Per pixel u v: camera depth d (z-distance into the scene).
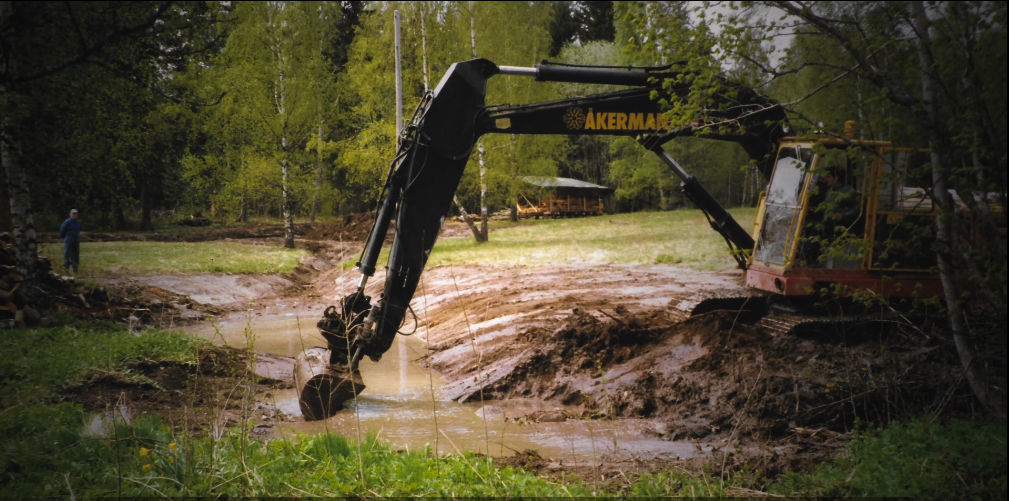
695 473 6.57
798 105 7.56
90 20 6.66
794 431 8.24
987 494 5.45
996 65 5.89
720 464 6.82
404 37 31.00
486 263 25.03
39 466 5.60
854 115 6.48
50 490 5.10
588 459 7.54
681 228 37.88
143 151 13.39
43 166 13.45
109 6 6.57
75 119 11.33
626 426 9.07
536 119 10.44
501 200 34.69
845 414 8.38
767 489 5.95
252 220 49.66
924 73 6.07
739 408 8.90
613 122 10.70
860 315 10.02
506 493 5.45
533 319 13.91
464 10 30.94
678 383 9.77
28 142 12.59
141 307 17.30
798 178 10.41
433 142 9.80
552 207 55.09
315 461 6.09
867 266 10.14
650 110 10.72
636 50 7.04
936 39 5.95
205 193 45.69
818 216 10.28
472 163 33.78
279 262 27.08
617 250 27.50
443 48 30.84
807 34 6.68
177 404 8.73
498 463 6.90
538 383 10.84
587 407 9.83
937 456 6.09
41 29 6.68
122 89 10.72
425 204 9.86
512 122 10.33
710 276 19.66
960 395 8.16
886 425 8.09
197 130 28.12
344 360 9.79
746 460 6.89
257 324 17.38
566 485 5.83
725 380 9.48
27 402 7.55
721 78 7.07
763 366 9.44
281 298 22.03
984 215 6.31
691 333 10.92
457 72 9.88
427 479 5.62
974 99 5.98
